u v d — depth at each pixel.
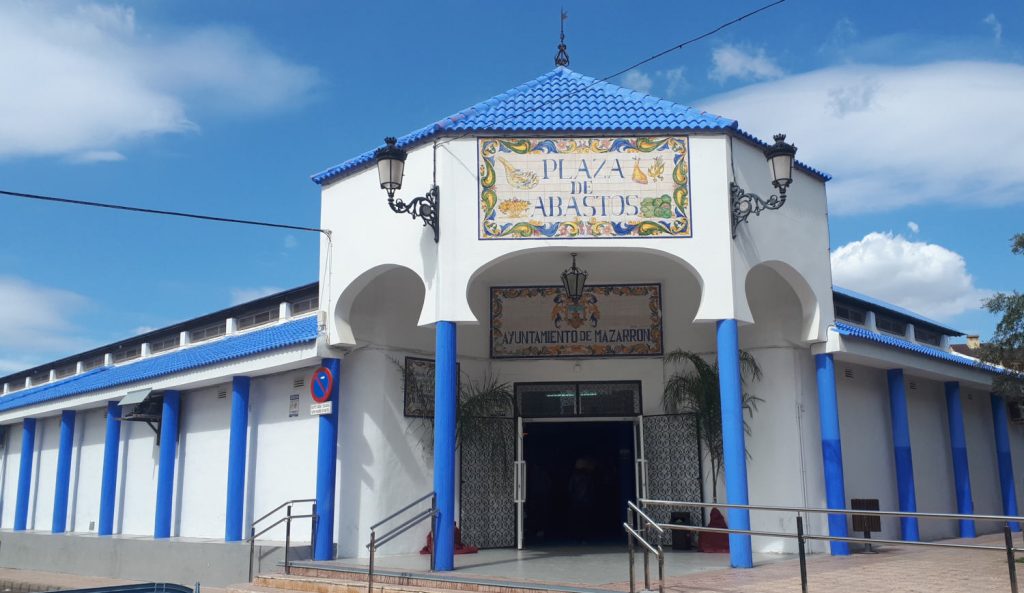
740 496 13.21
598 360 17.83
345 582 13.20
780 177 13.61
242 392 18.50
